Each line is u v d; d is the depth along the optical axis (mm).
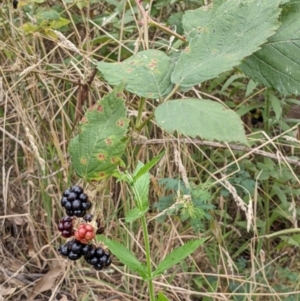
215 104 248
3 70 631
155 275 329
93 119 264
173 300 657
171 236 649
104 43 631
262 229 700
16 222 723
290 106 748
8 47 626
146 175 313
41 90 710
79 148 266
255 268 678
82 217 303
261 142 657
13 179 741
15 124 692
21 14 639
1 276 685
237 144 594
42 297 660
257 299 646
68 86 702
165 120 246
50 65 644
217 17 283
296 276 668
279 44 332
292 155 691
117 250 328
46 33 605
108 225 667
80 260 672
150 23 401
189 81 270
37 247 699
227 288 651
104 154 263
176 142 645
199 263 712
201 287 654
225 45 276
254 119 743
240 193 720
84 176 270
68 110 708
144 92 279
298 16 335
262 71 336
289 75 330
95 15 777
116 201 688
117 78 285
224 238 702
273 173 681
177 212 606
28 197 698
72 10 762
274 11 274
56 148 625
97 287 677
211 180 720
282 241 750
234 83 728
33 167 667
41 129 689
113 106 261
